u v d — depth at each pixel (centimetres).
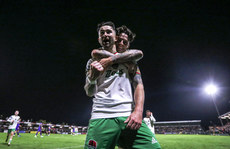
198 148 604
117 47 152
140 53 134
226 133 2691
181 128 4025
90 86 125
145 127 123
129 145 119
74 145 683
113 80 130
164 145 710
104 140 111
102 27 144
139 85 132
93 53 129
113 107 120
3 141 750
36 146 600
